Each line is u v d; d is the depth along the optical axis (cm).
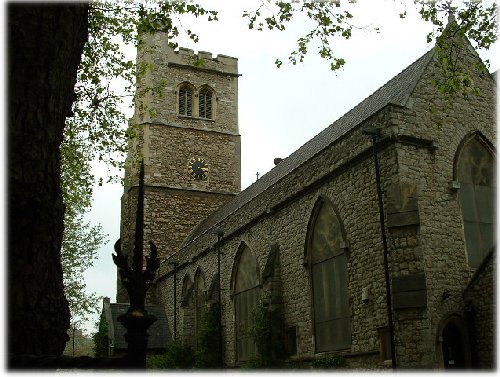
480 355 1234
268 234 2002
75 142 1494
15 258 379
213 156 3734
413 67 1806
